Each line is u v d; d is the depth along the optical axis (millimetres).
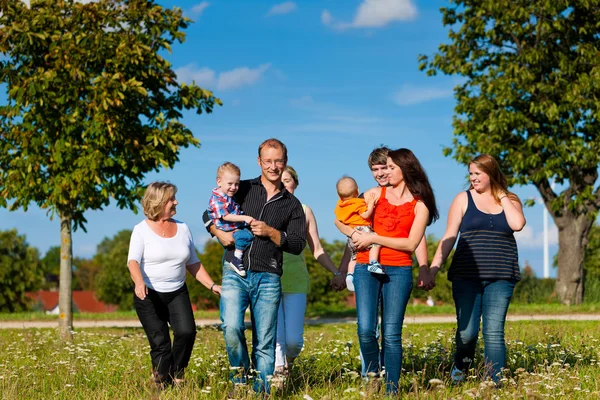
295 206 7508
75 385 8336
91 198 17516
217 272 66188
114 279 81062
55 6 18000
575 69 29938
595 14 29578
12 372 8602
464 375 7988
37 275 69812
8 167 18156
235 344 7188
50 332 18438
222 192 7336
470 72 31922
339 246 61500
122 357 10930
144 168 18250
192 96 19453
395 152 7285
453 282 8031
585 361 9188
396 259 7098
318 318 26797
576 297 31812
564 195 30734
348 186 8227
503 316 7785
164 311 7941
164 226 7891
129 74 18391
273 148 7309
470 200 7984
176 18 19016
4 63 17594
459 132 31438
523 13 29266
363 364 7645
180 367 7816
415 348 10555
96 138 17453
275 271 7316
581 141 28938
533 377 7328
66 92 17156
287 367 8141
